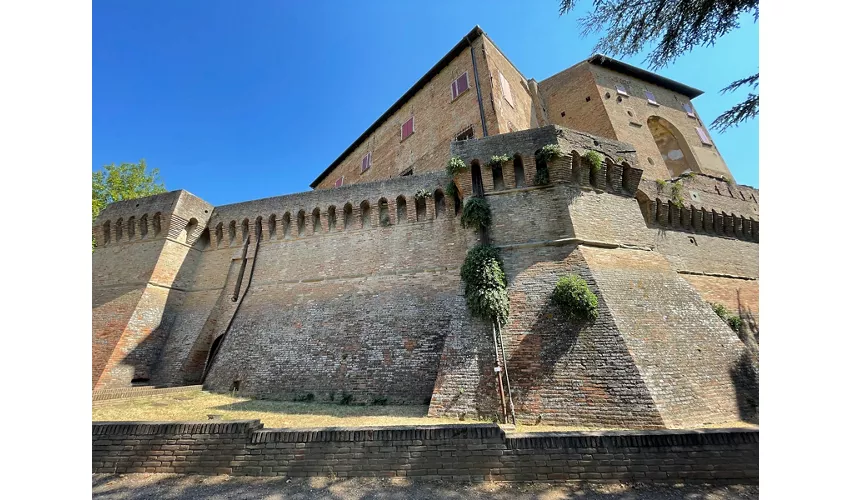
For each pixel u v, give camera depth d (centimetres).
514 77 2986
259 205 2425
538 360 1223
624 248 1560
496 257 1477
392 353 1672
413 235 2009
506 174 1677
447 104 2786
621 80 3256
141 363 2025
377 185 2181
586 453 701
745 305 2166
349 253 2092
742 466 670
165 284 2256
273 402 1556
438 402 1237
